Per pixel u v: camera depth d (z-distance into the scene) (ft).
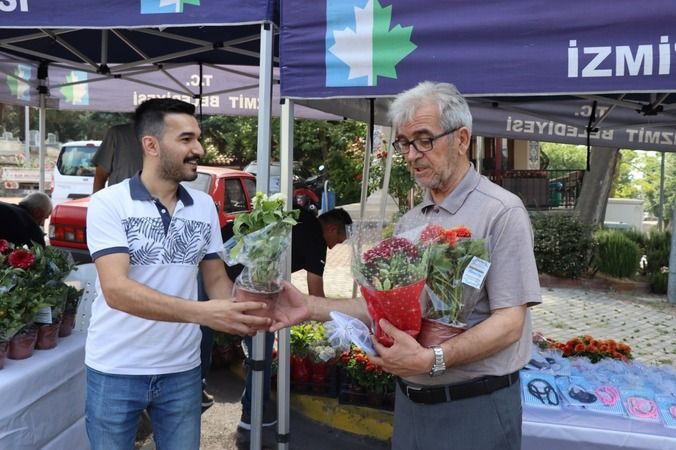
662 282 30.76
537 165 59.36
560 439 9.22
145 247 7.13
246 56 19.29
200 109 20.68
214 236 8.03
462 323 5.83
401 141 6.33
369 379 12.95
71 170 36.78
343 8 8.73
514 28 8.17
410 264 5.43
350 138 53.67
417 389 6.39
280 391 9.78
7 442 7.92
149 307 6.56
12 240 12.49
